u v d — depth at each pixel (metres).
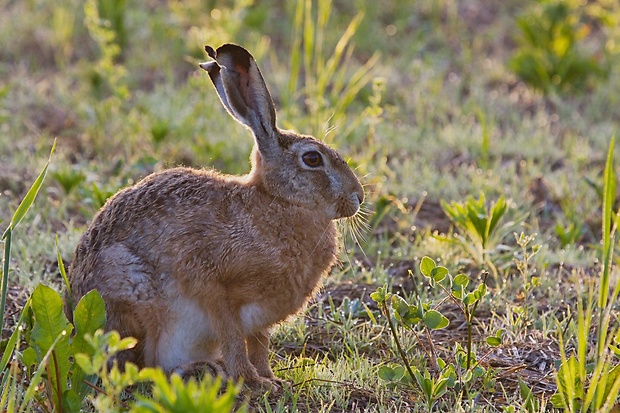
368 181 13.03
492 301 9.82
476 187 13.46
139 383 7.84
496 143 15.41
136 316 7.71
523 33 19.53
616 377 7.34
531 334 9.21
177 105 15.88
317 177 8.05
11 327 8.82
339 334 9.22
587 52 19.44
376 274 10.58
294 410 7.46
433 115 16.86
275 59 18.05
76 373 7.09
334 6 21.50
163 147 14.19
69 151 14.41
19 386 7.30
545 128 16.48
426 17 21.64
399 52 20.02
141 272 7.68
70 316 8.00
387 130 15.53
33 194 7.18
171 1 21.39
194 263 7.66
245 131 14.84
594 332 9.31
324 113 13.84
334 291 10.19
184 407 5.38
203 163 13.68
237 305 7.86
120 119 15.23
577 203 13.12
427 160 14.85
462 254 11.15
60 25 19.02
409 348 8.72
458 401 7.54
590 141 16.22
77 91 16.95
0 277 8.33
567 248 11.41
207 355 8.21
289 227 7.91
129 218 7.85
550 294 10.00
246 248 7.71
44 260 10.55
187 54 18.91
